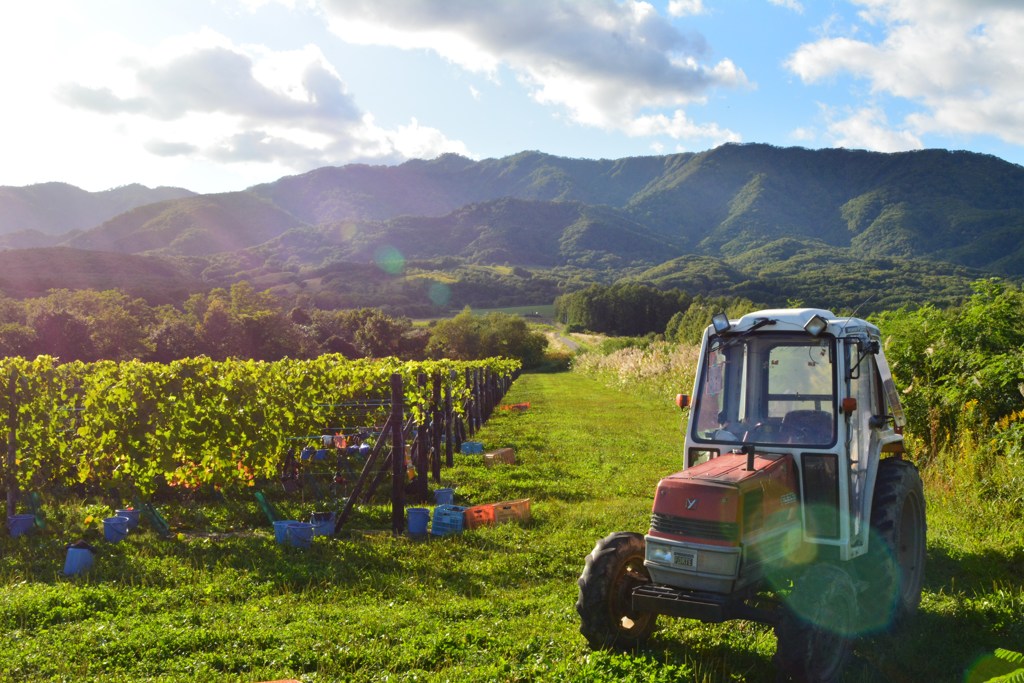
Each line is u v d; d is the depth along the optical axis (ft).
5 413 42.98
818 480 20.53
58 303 297.74
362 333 323.57
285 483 47.52
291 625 22.44
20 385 43.60
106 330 241.35
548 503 42.50
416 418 54.19
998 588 25.36
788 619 17.80
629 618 21.11
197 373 45.88
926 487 38.29
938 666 19.83
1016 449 37.65
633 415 96.48
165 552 31.91
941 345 49.67
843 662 18.66
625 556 20.62
